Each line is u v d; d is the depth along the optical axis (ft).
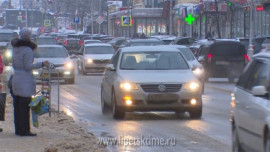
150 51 127.13
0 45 328.90
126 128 106.11
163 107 114.62
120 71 121.08
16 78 89.81
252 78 73.72
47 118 112.98
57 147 81.20
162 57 125.39
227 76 227.20
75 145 82.94
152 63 123.85
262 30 405.18
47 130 98.32
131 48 128.47
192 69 124.98
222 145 88.28
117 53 131.13
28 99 90.89
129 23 510.99
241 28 434.71
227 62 226.58
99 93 179.22
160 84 114.42
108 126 108.68
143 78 115.34
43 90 107.86
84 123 112.68
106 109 129.08
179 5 529.04
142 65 123.34
